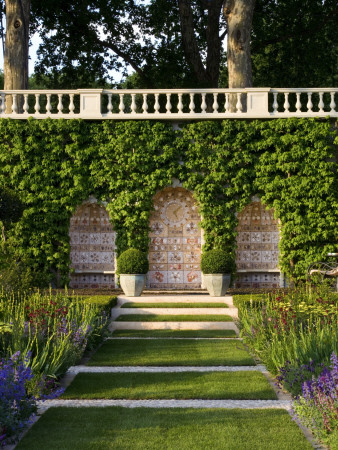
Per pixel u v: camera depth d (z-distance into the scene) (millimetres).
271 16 29656
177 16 30359
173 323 13977
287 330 10062
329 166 19062
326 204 19094
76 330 10570
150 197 19438
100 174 19328
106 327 12867
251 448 5883
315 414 6164
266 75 31188
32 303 12820
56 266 19266
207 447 5906
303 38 29594
